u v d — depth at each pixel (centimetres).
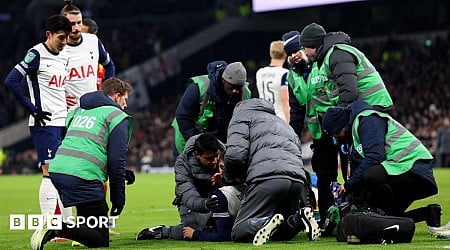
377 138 955
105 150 952
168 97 5388
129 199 2130
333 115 980
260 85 1382
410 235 920
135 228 1302
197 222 1046
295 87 1139
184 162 1032
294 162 980
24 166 4591
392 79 4566
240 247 922
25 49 5547
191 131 1132
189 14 5844
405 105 4359
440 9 4672
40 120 1120
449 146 3644
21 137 5003
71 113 990
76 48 1217
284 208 985
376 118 968
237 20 5222
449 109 4222
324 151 1124
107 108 964
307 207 984
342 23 4712
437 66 4550
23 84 1144
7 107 5166
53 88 1134
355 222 920
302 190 986
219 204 1012
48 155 1120
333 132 989
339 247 890
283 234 987
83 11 5831
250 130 991
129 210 1723
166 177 3619
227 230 1014
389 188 962
